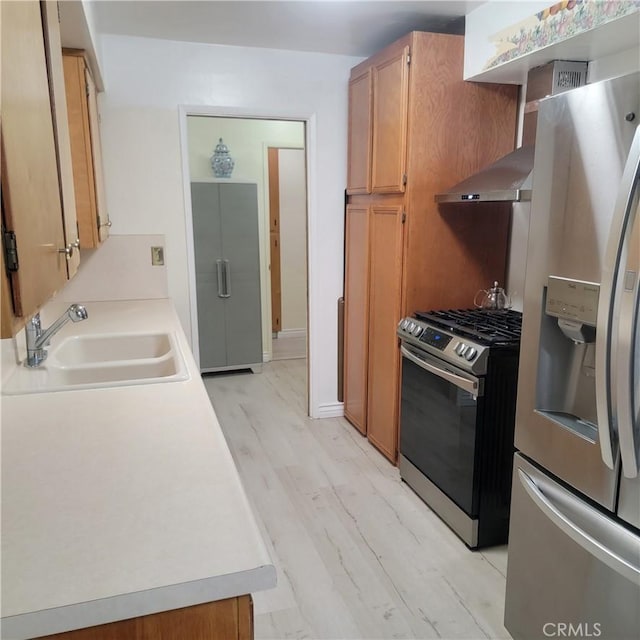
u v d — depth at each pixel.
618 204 1.21
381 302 3.10
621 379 1.24
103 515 0.93
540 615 1.67
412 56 2.63
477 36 2.57
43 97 1.10
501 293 2.90
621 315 1.22
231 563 0.81
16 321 0.83
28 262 0.89
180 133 3.19
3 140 0.77
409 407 2.79
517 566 1.77
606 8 1.83
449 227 2.86
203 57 3.15
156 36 3.01
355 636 1.88
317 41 3.09
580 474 1.46
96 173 2.48
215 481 1.05
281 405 4.10
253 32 2.94
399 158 2.80
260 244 5.07
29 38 0.97
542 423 1.60
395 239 2.88
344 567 2.23
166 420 1.36
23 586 0.76
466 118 2.76
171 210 3.26
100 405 1.47
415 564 2.26
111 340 2.35
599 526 1.39
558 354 1.59
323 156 3.47
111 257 3.16
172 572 0.79
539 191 1.54
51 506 0.96
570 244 1.43
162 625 0.79
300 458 3.21
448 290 2.93
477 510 2.31
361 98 3.21
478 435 2.24
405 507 2.68
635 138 1.17
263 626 1.92
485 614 1.98
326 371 3.79
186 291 3.37
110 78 3.04
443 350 2.40
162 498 0.99
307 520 2.57
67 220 1.39
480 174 2.55
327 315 3.71
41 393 1.56
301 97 3.35
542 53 2.21
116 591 0.75
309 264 3.61
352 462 3.15
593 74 2.32
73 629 0.74
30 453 1.17
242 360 4.89
